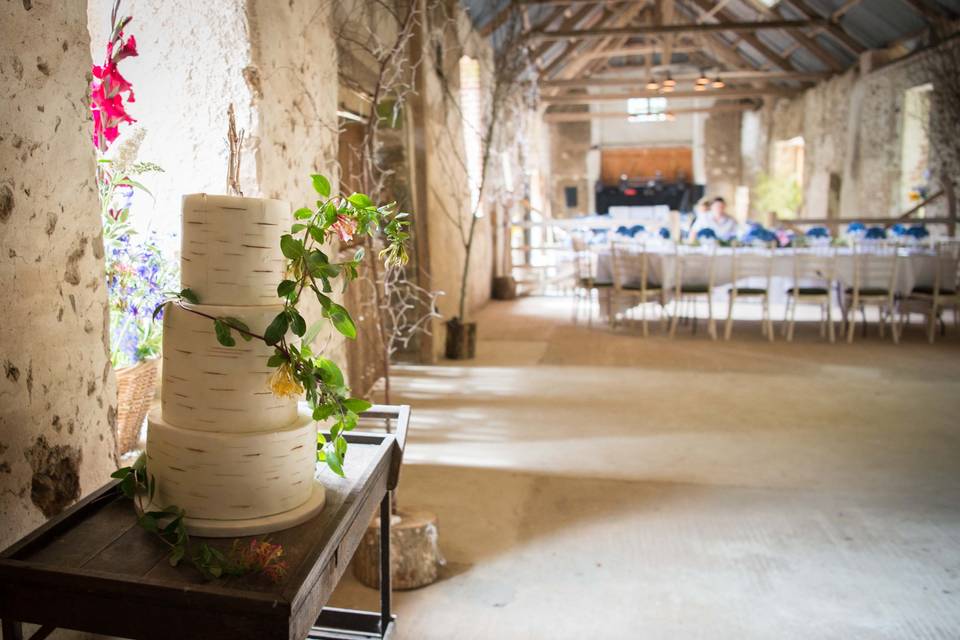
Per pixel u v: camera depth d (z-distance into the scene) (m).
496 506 3.00
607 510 2.96
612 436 3.90
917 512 2.92
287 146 2.78
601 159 21.14
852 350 6.24
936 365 5.62
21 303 1.34
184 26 2.51
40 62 1.38
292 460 1.23
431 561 2.41
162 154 2.56
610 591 2.36
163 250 2.58
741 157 19.89
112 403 1.61
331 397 1.25
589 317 7.77
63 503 1.46
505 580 2.43
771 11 12.25
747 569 2.49
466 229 7.51
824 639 2.10
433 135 5.82
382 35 4.83
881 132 11.11
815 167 14.22
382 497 1.59
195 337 1.19
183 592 1.00
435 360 5.79
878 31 10.95
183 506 1.20
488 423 4.14
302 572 1.06
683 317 7.98
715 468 3.42
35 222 1.38
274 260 1.24
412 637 2.11
